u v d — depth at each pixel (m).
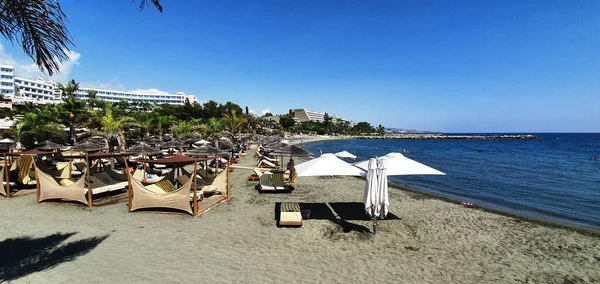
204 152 15.63
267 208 10.11
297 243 7.20
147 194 8.88
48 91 103.94
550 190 16.86
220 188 11.43
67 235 7.11
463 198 14.54
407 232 8.38
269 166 20.75
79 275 5.27
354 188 14.46
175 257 6.13
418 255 6.86
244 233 7.66
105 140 22.61
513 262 6.75
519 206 13.11
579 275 6.24
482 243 7.84
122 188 10.99
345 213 9.99
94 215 8.58
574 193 16.05
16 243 6.61
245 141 48.75
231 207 10.05
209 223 8.27
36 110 33.59
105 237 7.04
